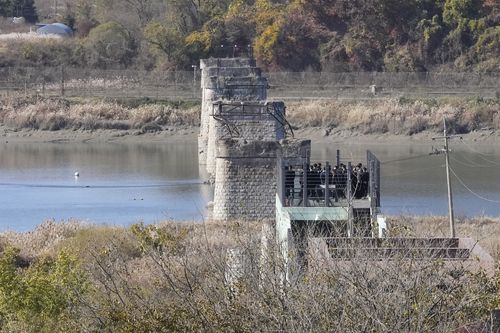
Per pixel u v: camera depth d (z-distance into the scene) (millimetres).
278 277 82688
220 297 82812
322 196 129125
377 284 76875
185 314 81875
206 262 94812
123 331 82562
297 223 116500
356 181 125938
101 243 156250
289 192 131250
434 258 82125
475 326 76688
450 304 76938
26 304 101312
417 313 72875
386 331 70312
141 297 90625
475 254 90875
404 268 78250
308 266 84188
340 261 82375
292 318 73312
